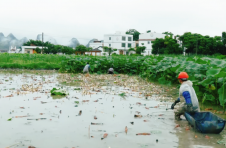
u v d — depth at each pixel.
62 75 17.23
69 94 9.04
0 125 5.12
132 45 81.88
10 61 24.59
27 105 7.04
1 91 9.34
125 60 20.77
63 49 68.31
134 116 6.06
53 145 4.09
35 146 4.04
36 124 5.24
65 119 5.67
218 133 4.82
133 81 13.88
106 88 10.80
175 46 51.72
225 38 48.06
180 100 5.71
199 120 5.30
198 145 4.19
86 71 19.02
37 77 15.30
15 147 3.97
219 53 45.34
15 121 5.43
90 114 6.18
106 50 72.38
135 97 8.72
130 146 4.11
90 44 85.38
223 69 7.07
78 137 4.50
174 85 12.36
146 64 16.28
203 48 47.09
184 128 5.18
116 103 7.60
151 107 7.11
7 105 6.98
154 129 5.07
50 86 11.09
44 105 7.09
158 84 12.73
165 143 4.27
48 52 70.19
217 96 7.65
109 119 5.76
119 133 4.77
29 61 25.38
